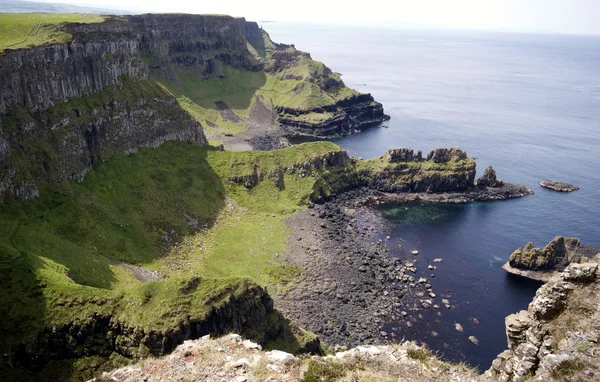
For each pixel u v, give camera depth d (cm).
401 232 14988
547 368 3566
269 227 14625
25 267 7950
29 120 11844
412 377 3662
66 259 9569
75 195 12106
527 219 16100
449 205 17275
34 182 11069
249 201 16075
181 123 17950
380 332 10012
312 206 16488
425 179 18188
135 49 18400
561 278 4094
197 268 11856
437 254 13600
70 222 11088
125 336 7288
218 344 4503
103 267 10169
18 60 11881
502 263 13162
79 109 13800
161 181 15038
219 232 14025
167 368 4069
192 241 13238
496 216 16338
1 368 6606
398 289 11681
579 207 17038
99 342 7288
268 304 8888
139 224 12825
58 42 13500
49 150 12031
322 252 13400
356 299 11169
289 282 11775
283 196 16638
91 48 14912
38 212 10712
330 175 18088
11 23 14475
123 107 15612
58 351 7062
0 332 6875
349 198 17600
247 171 16938
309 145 18550
